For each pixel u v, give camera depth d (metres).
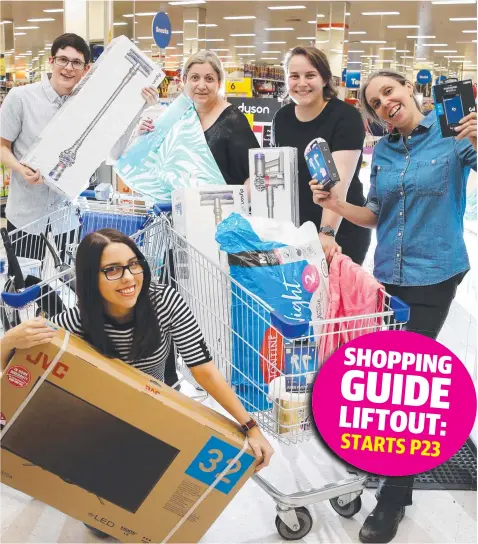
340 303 2.32
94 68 3.13
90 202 3.16
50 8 16.47
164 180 2.97
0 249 3.68
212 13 16.86
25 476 1.90
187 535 2.02
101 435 1.87
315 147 2.45
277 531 2.31
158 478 1.93
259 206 2.79
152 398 1.85
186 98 3.07
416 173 2.29
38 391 1.80
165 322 2.09
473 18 15.33
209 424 1.89
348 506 2.38
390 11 14.61
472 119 2.14
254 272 2.25
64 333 1.87
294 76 2.89
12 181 3.67
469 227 3.40
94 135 3.15
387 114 2.32
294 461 2.68
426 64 25.78
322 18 13.64
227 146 3.14
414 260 2.35
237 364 2.32
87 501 1.95
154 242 2.68
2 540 2.21
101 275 1.87
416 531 2.32
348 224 3.17
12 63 16.17
